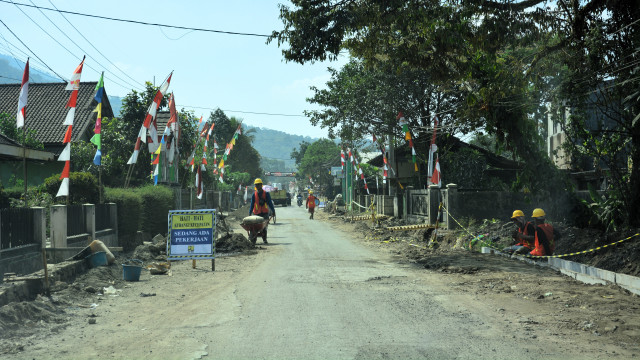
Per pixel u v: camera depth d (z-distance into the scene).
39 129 27.91
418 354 5.32
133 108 28.88
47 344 5.79
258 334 6.20
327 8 13.63
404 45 14.59
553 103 13.64
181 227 11.95
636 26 11.47
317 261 13.50
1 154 17.45
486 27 13.02
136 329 6.49
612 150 13.12
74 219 12.48
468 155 27.83
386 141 31.80
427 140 28.28
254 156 93.69
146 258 13.25
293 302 8.12
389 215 29.25
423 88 28.03
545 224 11.95
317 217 39.56
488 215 18.23
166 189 20.45
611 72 11.92
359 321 6.81
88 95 31.06
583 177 19.34
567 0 12.66
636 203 11.98
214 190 41.69
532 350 5.41
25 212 10.37
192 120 32.09
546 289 8.59
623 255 9.76
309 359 5.20
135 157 16.59
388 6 13.20
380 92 28.47
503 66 14.00
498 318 6.88
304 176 110.56
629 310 6.94
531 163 14.41
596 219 13.38
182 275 11.16
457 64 14.42
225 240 16.83
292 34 13.54
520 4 12.99
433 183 20.66
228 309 7.65
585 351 5.36
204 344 5.78
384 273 11.22
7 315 6.44
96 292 8.91
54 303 7.78
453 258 12.94
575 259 11.07
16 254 9.84
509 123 14.18
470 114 15.26
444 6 13.12
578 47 12.49
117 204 15.19
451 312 7.29
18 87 32.22
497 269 11.02
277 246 17.72
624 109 12.12
